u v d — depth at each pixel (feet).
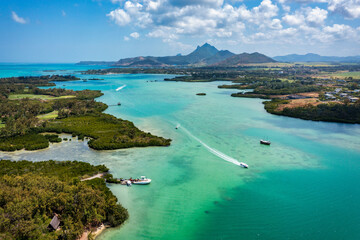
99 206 192.44
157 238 176.86
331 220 201.26
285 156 333.62
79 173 267.18
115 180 255.29
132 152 339.16
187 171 284.41
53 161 296.71
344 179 271.28
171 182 259.19
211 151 346.13
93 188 228.22
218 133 431.02
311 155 338.34
